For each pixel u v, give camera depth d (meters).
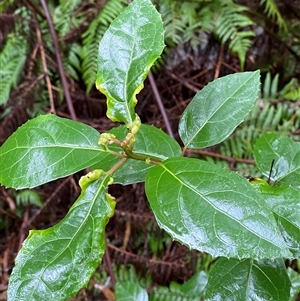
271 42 0.73
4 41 0.78
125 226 0.75
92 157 0.23
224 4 0.72
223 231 0.18
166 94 0.77
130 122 0.23
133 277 0.73
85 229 0.22
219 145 0.70
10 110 0.77
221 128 0.26
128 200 0.75
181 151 0.27
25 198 0.79
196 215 0.19
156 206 0.20
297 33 0.73
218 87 0.27
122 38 0.24
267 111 0.70
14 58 0.78
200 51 0.75
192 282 0.47
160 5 0.74
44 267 0.21
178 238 0.19
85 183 0.23
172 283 0.71
